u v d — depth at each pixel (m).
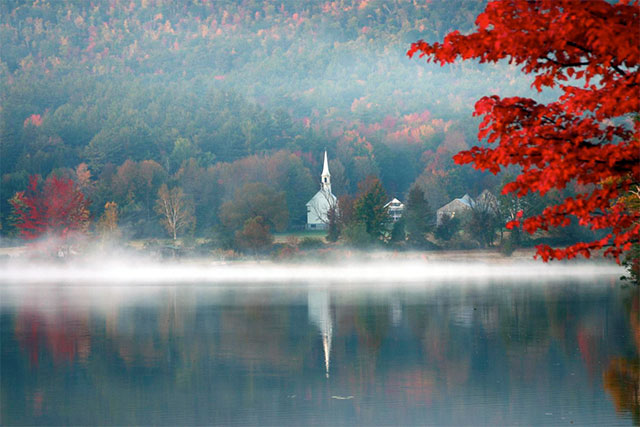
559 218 16.36
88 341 54.47
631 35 13.95
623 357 44.09
